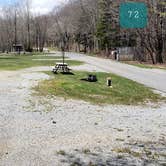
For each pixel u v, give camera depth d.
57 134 8.74
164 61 48.41
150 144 8.04
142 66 39.38
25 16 116.56
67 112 11.92
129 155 7.11
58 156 6.96
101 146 7.74
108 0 69.12
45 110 12.11
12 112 11.53
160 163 6.64
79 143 7.95
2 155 6.98
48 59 52.62
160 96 17.41
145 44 49.75
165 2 44.38
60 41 116.56
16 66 35.44
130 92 18.30
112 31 68.62
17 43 110.25
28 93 16.16
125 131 9.30
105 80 23.27
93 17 88.56
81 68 34.44
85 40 97.12
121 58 54.12
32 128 9.33
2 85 19.03
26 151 7.27
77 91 17.41
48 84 19.55
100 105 13.92
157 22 47.75
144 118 11.44
